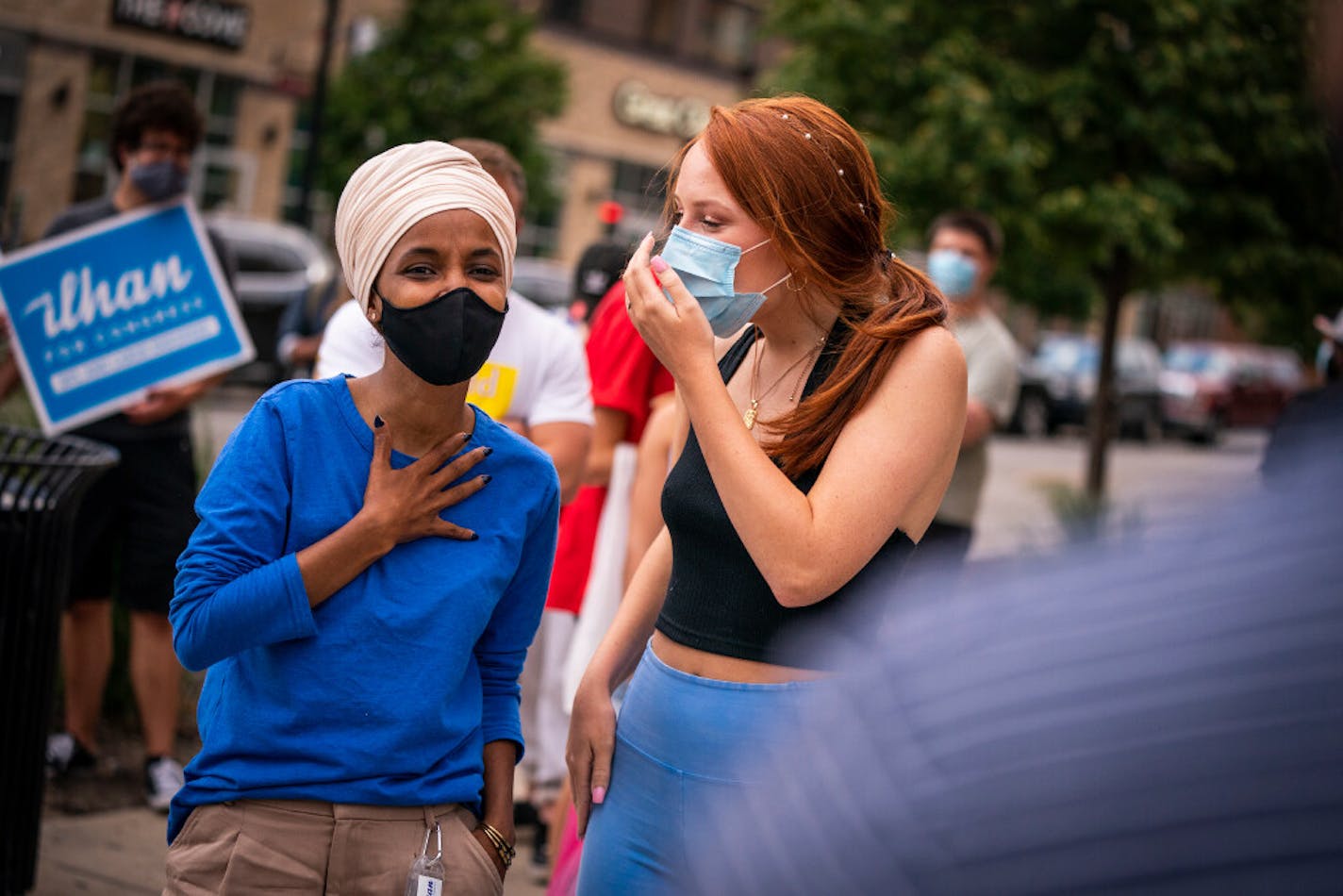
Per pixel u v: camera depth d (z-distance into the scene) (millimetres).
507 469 2068
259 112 21188
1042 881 560
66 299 4113
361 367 3145
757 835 714
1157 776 545
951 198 9828
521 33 20281
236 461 1979
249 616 1873
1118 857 546
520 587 2146
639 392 3789
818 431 1927
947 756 602
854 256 2008
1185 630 561
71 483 3236
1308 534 560
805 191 1958
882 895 617
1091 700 567
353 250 1969
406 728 1946
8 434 3436
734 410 1883
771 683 1907
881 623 737
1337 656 535
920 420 1894
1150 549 598
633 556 3141
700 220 2014
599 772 2123
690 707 1944
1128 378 24000
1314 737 529
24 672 3148
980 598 632
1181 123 9203
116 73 19766
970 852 582
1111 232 9414
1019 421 22906
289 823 1945
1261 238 9664
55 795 4109
